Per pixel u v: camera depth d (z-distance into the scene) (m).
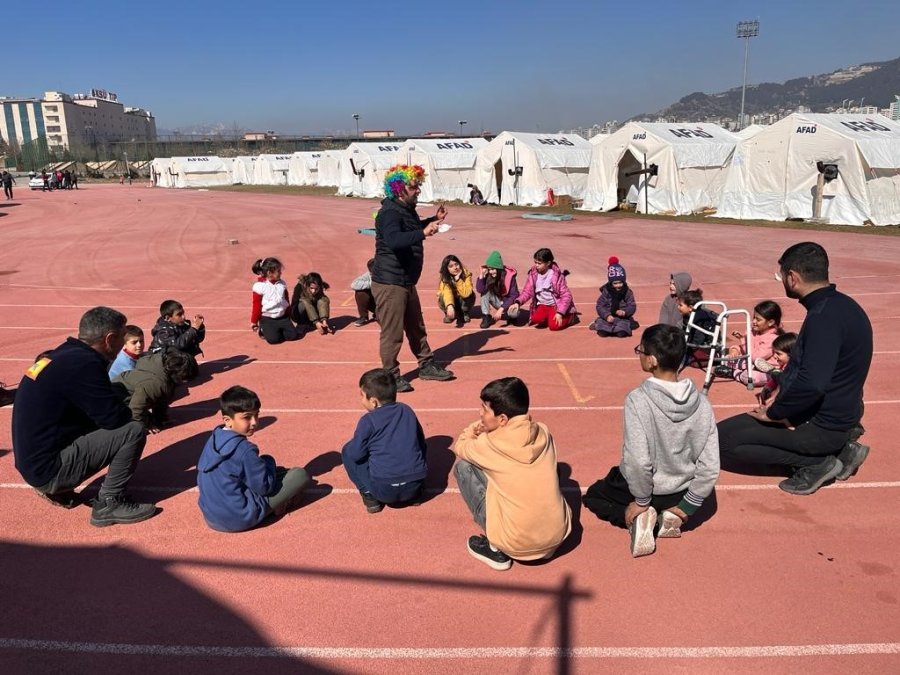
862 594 3.39
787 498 4.36
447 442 5.31
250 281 13.54
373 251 17.39
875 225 19.98
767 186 22.75
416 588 3.51
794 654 3.00
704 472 3.61
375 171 39.78
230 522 4.00
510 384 3.51
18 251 18.41
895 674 2.88
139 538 4.03
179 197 44.97
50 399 3.97
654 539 3.82
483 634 3.16
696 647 3.05
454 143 35.44
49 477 4.06
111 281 13.66
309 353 8.06
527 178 30.97
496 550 3.64
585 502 4.16
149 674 2.96
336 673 2.95
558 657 3.01
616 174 27.08
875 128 21.59
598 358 7.60
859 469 4.73
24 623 3.29
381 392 4.16
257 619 3.29
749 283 11.95
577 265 14.48
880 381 6.61
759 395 6.18
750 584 3.49
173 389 5.75
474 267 14.58
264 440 5.46
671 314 7.15
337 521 4.19
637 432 3.52
